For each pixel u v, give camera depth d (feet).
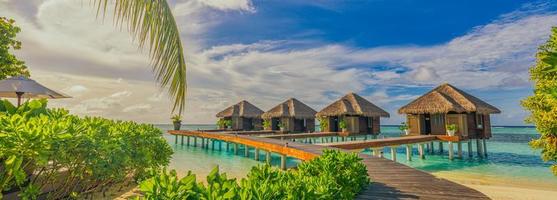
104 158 16.28
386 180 21.40
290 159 64.85
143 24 10.61
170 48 11.37
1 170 12.20
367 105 97.50
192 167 51.57
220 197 6.81
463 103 69.62
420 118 75.82
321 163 17.35
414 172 24.40
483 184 39.52
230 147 100.94
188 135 101.14
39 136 11.17
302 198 9.08
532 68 22.66
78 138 13.97
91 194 20.61
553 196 30.53
